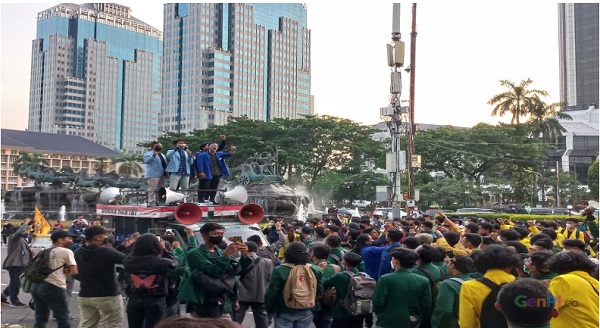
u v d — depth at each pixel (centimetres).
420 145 5938
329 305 776
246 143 6250
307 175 6731
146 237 746
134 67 18575
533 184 6266
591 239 1388
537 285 370
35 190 4334
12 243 1272
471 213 3947
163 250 810
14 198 4341
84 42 17612
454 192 5416
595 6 8788
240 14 14612
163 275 745
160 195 1305
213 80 14138
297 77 15988
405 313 652
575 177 7231
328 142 6431
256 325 862
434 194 5503
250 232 1170
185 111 14400
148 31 19300
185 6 14688
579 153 9075
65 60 17338
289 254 734
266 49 15325
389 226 1189
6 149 10144
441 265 745
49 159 11069
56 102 17112
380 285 662
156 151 1531
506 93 6228
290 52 15838
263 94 15112
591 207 1605
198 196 1608
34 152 10588
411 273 666
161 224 1266
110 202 1416
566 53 9256
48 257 856
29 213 4234
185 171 1548
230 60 14462
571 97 9262
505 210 4459
